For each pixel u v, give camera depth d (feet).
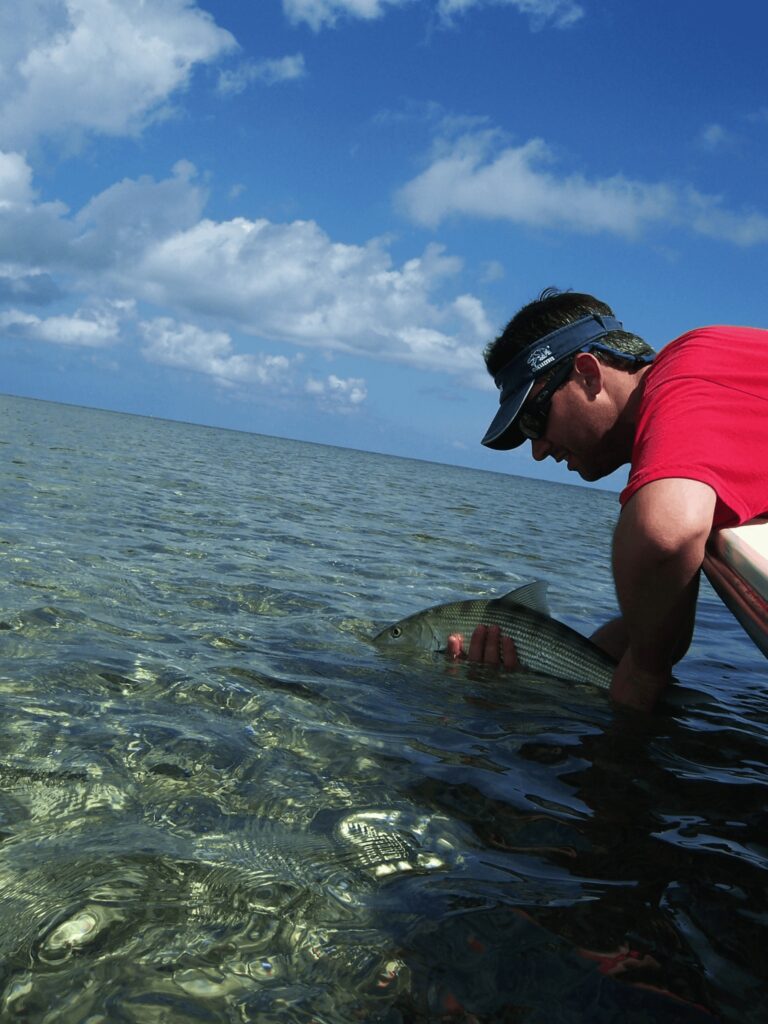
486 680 9.62
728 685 10.62
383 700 8.37
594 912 4.38
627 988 3.71
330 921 4.18
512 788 6.21
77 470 35.96
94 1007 3.46
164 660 8.87
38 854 4.69
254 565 16.31
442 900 4.43
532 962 3.88
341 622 11.99
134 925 4.06
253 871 4.66
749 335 7.34
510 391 8.89
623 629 10.50
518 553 26.13
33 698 7.22
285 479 59.62
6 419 92.89
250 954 3.88
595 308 8.56
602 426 8.47
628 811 5.93
